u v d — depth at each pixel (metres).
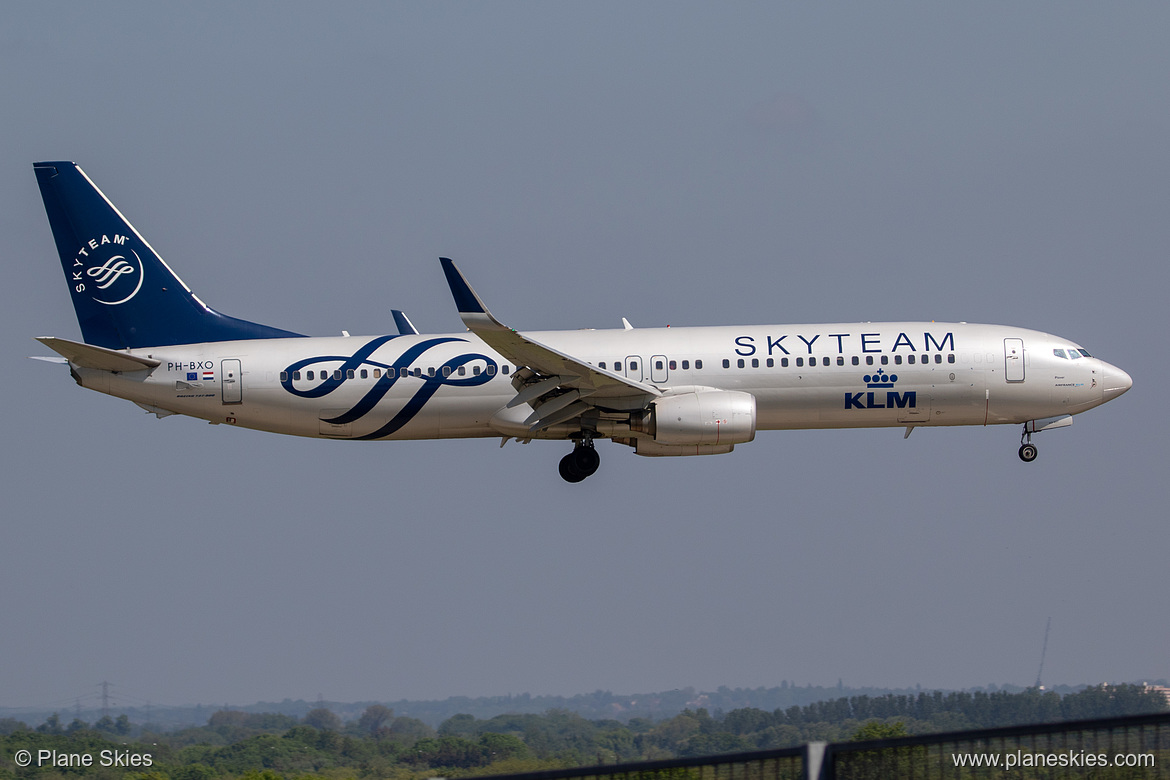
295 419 138.50
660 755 131.88
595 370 127.25
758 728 145.25
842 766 50.06
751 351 136.25
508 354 127.19
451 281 118.75
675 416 131.75
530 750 128.50
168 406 138.50
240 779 113.31
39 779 120.06
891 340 137.50
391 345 138.38
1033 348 138.25
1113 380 139.25
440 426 139.00
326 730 142.38
